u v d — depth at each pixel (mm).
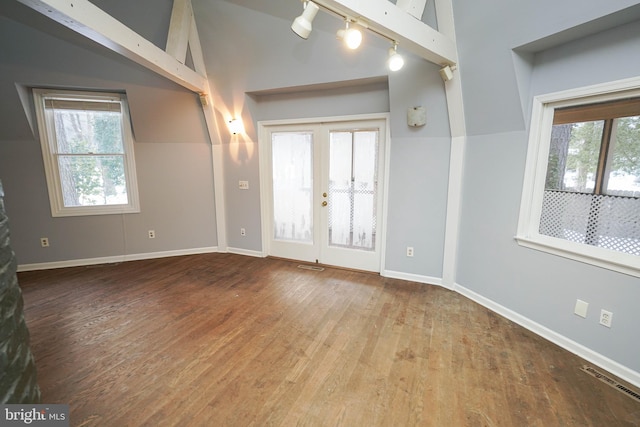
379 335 2248
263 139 3838
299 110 3541
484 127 2564
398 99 2898
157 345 2115
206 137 4043
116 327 2344
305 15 1812
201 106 3793
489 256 2631
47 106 3420
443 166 2943
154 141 3857
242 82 3443
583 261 1938
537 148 2225
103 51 3137
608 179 1896
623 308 1762
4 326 697
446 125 2830
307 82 3166
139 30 3086
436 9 2371
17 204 3480
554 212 2201
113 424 1475
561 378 1789
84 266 3752
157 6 2988
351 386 1735
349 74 2961
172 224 4129
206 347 2096
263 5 2805
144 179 3906
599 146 1924
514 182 2367
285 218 3965
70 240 3723
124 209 3891
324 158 3578
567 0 1712
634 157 1773
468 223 2836
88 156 3684
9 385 701
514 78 2146
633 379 1740
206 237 4312
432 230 3107
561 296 2086
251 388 1719
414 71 2709
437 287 3115
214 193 4227
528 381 1768
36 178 3496
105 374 1820
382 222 3367
